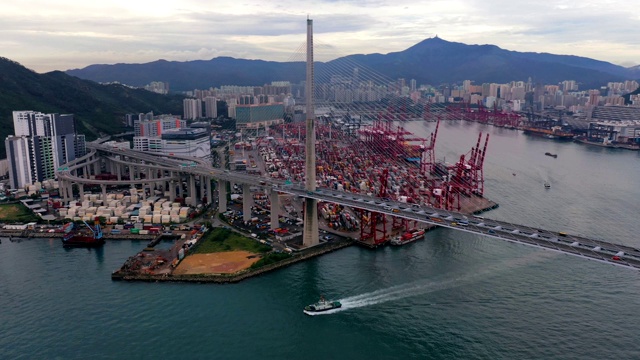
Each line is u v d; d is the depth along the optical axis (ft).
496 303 474.08
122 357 394.11
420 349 402.93
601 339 409.90
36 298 492.13
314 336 424.87
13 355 396.78
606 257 404.77
